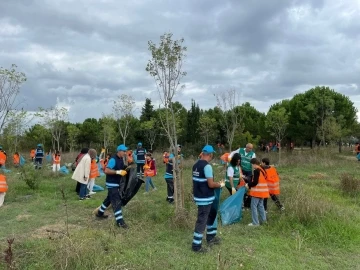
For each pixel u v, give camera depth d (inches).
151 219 315.6
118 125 1373.0
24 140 1391.5
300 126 1379.2
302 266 216.1
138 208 341.4
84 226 301.1
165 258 223.0
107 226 297.9
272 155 1070.4
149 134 1451.8
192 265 213.9
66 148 1744.6
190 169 767.7
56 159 749.9
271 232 285.4
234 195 320.8
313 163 825.5
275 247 249.1
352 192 452.4
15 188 474.6
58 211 358.9
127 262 210.7
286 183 534.0
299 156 908.0
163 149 1397.6
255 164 312.2
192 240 261.7
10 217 335.0
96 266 196.9
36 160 837.8
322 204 321.7
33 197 434.3
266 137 1536.7
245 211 356.5
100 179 621.0
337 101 1381.6
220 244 254.8
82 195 426.6
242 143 1066.1
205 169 239.1
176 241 259.6
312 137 1390.3
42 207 374.3
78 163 437.1
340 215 313.3
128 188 301.4
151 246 245.6
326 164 786.8
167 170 408.8
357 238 268.7
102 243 239.6
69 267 199.3
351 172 682.8
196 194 243.4
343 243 260.5
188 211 318.0
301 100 1439.5
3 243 243.0
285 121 1073.5
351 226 290.0
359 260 230.8
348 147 1822.1
